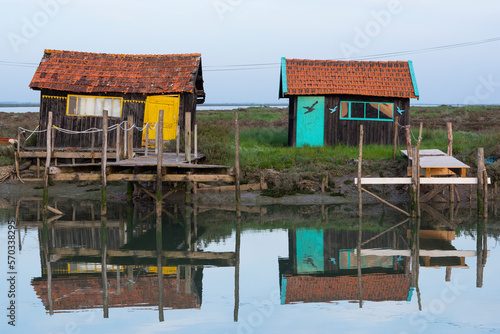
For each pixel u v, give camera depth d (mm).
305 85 28391
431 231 17406
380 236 16781
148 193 20500
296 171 23250
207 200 21656
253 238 16578
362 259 14453
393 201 21406
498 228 17641
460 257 14586
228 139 28922
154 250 15320
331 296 11625
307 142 28375
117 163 18781
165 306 11031
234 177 18609
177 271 13484
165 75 27703
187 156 20312
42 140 26984
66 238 16453
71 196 22969
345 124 28234
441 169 19781
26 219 18750
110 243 15961
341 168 23656
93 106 27000
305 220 18781
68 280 12742
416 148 18375
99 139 27062
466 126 38875
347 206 20875
